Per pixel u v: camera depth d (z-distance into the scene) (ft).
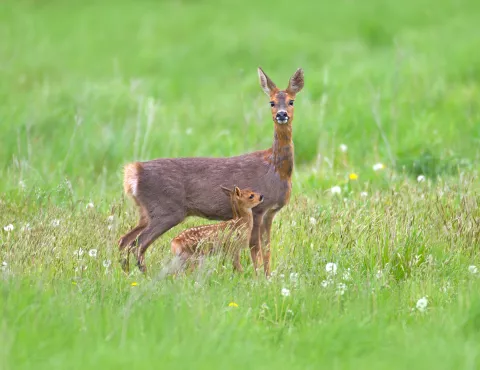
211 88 86.02
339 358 26.58
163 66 94.79
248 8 120.37
